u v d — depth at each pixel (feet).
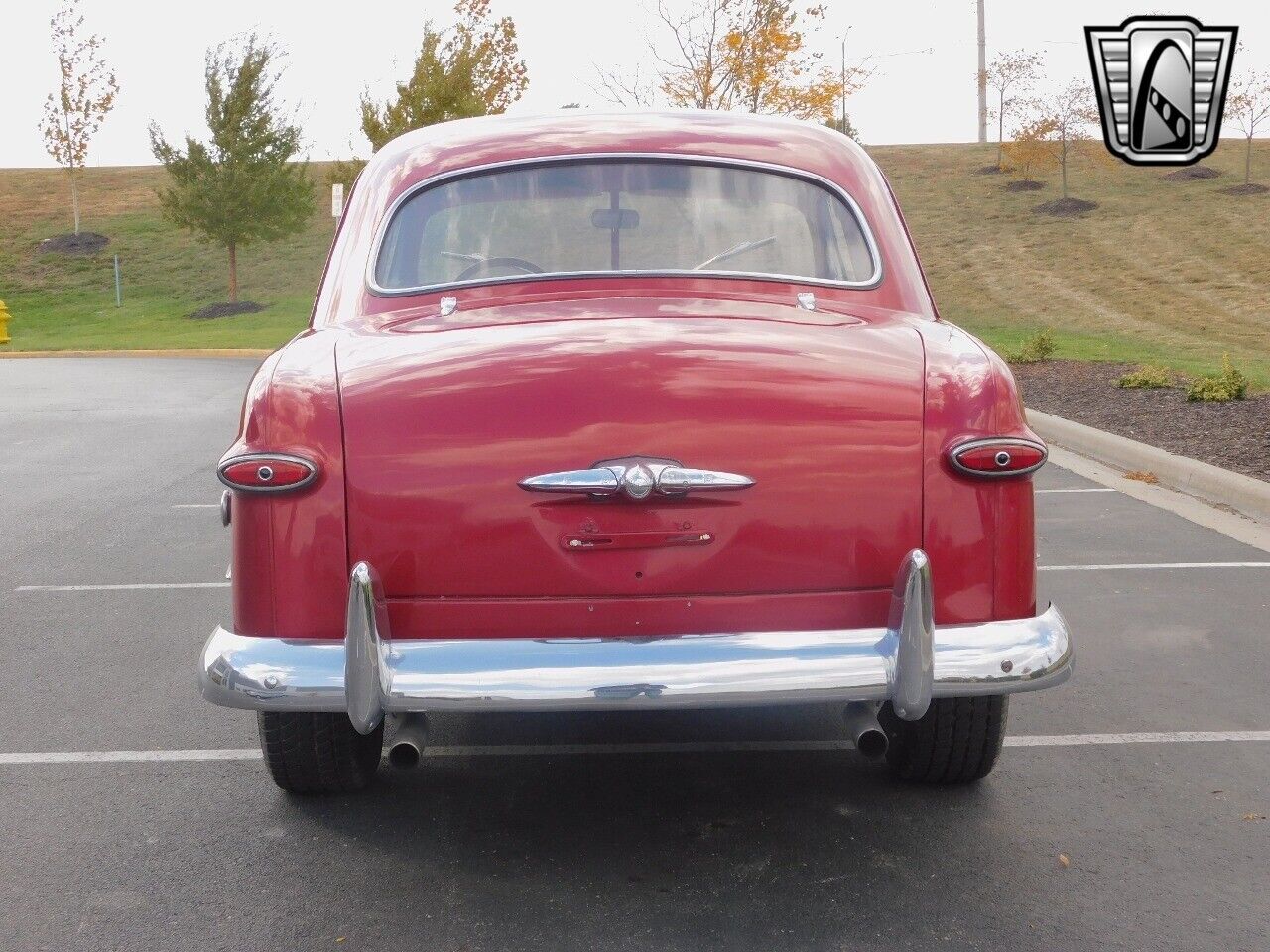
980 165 148.25
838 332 11.02
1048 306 83.41
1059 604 20.63
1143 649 18.22
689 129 13.37
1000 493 10.49
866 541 10.31
